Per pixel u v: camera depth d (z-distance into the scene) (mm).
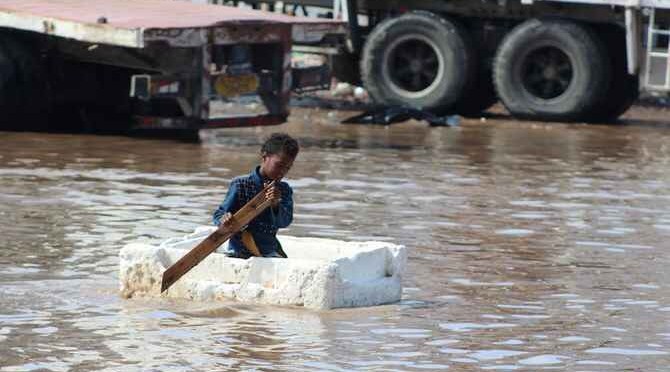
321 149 42094
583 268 24781
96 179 34188
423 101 52500
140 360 17672
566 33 50656
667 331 20062
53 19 42125
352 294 20969
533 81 52094
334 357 18031
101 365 17406
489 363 18016
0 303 20625
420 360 18062
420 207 31328
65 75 45094
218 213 20984
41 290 21562
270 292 20781
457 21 52594
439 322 20203
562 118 51625
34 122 44906
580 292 22672
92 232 26859
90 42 41938
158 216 28953
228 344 18500
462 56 52000
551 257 25797
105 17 42000
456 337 19344
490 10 52469
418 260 25094
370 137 45906
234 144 42844
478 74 53500
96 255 24547
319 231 27781
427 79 53625
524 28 51219
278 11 57906
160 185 33500
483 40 53500
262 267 20859
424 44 53156
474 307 21328
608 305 21734
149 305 20641
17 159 37531
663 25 50656
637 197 33969
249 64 43844
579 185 35812
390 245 21844
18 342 18453
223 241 20547
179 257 21125
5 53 43750
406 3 54031
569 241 27578
